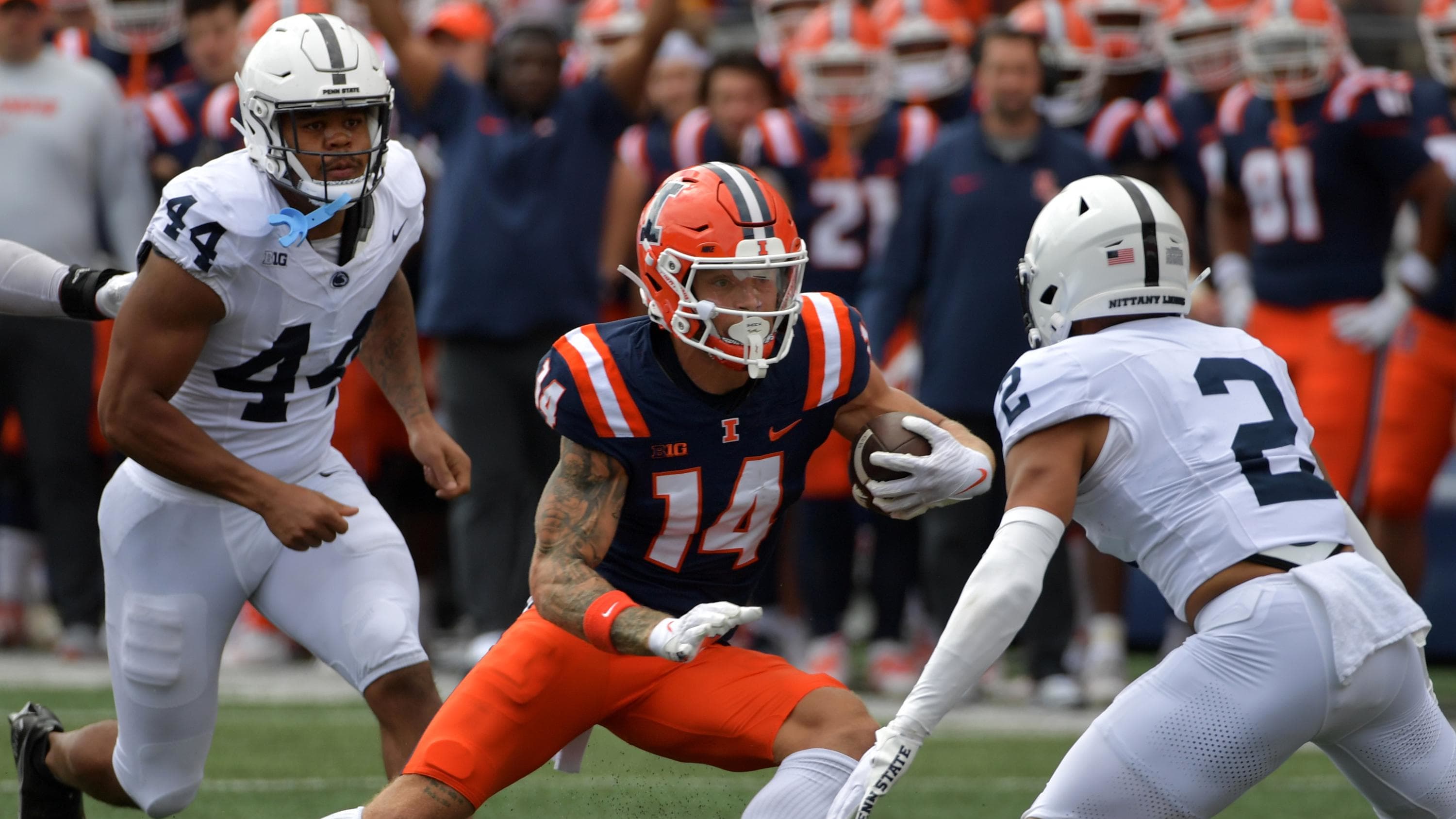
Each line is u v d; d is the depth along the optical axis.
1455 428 23.41
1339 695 10.45
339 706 22.19
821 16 24.45
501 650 11.51
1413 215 23.20
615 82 23.53
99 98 25.06
